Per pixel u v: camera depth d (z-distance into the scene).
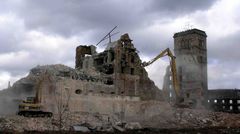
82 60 108.94
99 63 104.31
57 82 73.19
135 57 101.25
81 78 81.62
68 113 70.38
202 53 135.38
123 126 65.19
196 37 133.62
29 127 55.03
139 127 65.00
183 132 56.25
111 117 77.94
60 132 50.84
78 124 62.97
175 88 101.44
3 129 50.62
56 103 71.62
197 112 87.12
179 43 137.88
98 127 59.94
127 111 84.50
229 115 85.88
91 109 77.88
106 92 87.06
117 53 95.81
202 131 58.19
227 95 143.50
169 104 92.19
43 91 70.94
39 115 64.75
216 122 79.69
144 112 87.00
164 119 81.00
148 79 104.25
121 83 93.50
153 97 104.56
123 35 100.00
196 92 128.25
